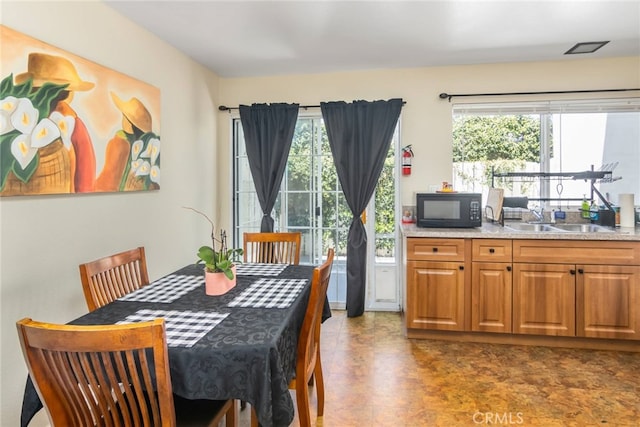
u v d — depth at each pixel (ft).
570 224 10.60
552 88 10.73
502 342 9.37
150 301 5.43
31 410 4.00
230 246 12.50
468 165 11.46
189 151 10.40
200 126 11.03
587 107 10.75
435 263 9.40
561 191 11.09
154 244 8.79
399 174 11.67
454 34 8.73
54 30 5.97
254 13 7.69
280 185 12.05
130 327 3.17
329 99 11.81
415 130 11.42
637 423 6.18
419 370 8.02
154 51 8.71
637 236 8.51
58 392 3.50
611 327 8.75
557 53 10.05
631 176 10.80
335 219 12.31
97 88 6.82
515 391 7.18
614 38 9.01
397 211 11.79
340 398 6.98
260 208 12.60
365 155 11.23
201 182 11.14
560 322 8.94
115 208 7.48
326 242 12.39
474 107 11.18
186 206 10.28
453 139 11.44
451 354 8.79
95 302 5.55
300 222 12.47
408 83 11.39
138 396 3.47
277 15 7.79
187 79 10.23
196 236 10.85
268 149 11.68
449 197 10.05
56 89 5.94
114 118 7.27
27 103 5.45
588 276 8.79
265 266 7.73
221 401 4.62
